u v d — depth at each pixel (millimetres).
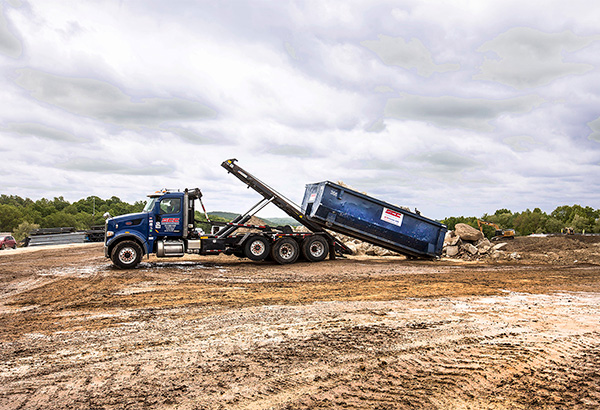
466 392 4242
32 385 4387
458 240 22234
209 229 16875
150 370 4801
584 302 9312
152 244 15680
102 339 6164
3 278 13508
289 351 5488
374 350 5543
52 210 135000
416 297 9781
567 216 150375
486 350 5602
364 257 21000
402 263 18281
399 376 4648
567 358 5297
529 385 4441
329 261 18469
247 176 17844
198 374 4664
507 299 9594
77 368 4895
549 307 8633
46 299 9711
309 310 8125
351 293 10359
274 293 10359
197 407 3842
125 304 8969
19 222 114750
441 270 15820
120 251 15250
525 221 144500
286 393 4164
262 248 16922
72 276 13727
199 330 6629
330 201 18094
